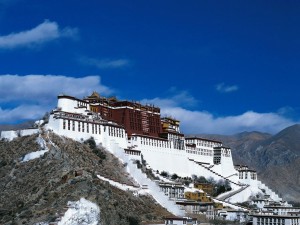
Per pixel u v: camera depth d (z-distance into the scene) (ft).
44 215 615.98
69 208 620.49
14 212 639.35
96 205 636.07
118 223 649.61
